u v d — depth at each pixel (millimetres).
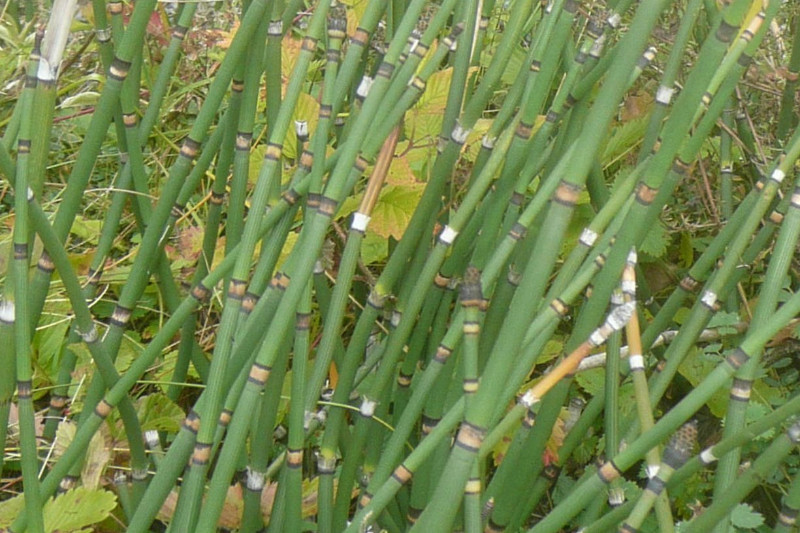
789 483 622
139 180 560
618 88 370
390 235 613
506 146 475
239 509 558
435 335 541
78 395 645
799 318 643
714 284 484
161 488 475
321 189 468
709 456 427
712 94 438
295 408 488
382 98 457
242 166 526
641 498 421
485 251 507
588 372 655
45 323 694
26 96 429
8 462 645
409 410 490
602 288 437
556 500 635
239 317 488
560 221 377
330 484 516
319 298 560
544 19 503
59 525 498
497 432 434
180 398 691
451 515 396
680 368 648
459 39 510
